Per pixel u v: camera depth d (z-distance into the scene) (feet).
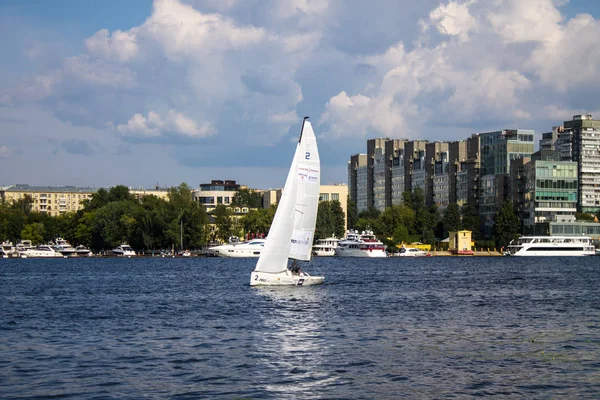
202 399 126.21
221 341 178.19
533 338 182.60
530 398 127.03
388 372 144.66
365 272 488.85
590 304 263.29
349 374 143.02
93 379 139.13
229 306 250.57
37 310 246.88
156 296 295.69
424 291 318.24
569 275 449.48
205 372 144.56
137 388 132.77
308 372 144.66
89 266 594.65
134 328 200.54
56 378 139.85
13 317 227.40
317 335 187.01
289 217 293.02
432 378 139.95
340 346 171.22
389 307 249.75
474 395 128.77
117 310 244.63
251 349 167.43
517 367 148.77
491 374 143.02
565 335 187.42
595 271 498.28
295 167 290.56
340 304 256.52
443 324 207.31
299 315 225.97
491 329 197.88
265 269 301.02
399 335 187.11
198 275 449.06
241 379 139.13
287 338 182.29
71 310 246.06
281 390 131.75
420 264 633.61
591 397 127.44
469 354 161.58
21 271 518.37
